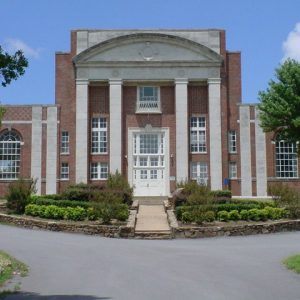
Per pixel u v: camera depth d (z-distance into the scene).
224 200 34.16
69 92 49.69
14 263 17.34
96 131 49.75
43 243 23.30
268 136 49.09
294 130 40.84
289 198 32.72
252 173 48.81
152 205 41.31
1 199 46.03
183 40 49.25
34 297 12.64
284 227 29.83
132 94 50.25
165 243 24.75
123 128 49.72
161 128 49.78
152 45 49.62
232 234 27.84
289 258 18.55
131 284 14.35
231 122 49.47
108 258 19.20
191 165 49.38
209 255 20.16
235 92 49.69
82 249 21.69
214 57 49.41
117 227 27.58
